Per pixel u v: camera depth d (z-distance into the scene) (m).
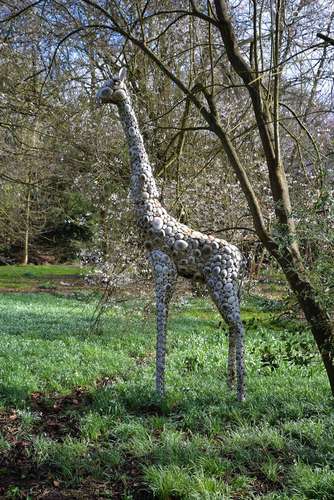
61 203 25.77
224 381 8.26
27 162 14.89
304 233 6.21
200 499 4.56
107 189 12.46
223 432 6.05
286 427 5.98
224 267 7.14
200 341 11.43
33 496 4.90
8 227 27.72
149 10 11.94
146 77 12.98
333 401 6.89
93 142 12.34
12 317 14.36
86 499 4.88
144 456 5.54
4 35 11.14
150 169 7.49
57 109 12.10
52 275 30.06
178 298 13.39
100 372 8.87
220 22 6.84
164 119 12.82
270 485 4.94
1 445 5.75
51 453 5.60
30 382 7.96
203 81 11.91
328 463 5.09
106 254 11.82
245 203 11.73
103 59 12.27
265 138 6.91
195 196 11.61
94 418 6.42
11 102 12.01
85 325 13.05
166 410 6.86
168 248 7.19
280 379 8.30
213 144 12.66
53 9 11.00
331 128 13.16
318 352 7.17
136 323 13.16
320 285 6.07
